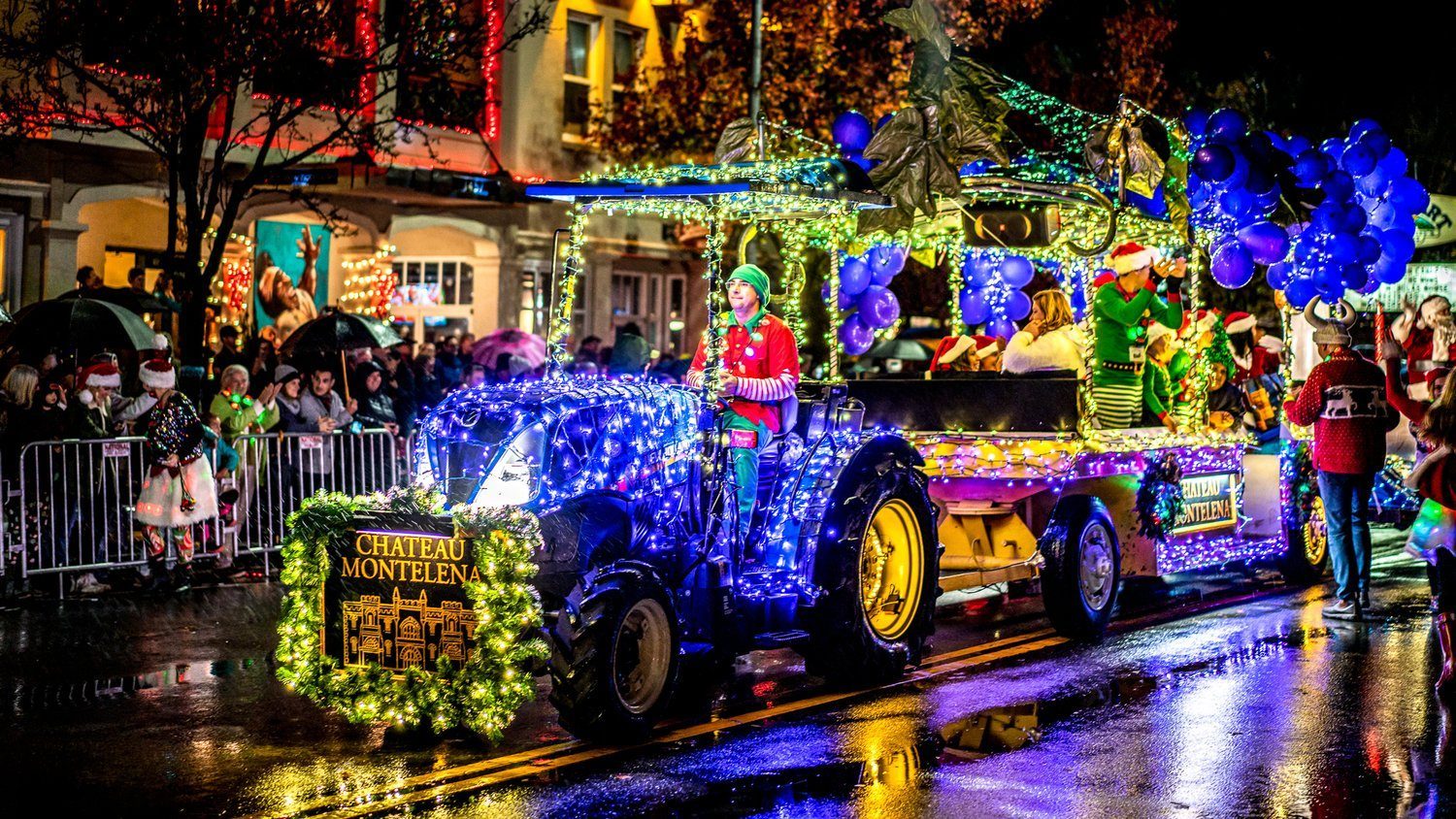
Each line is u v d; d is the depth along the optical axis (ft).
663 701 25.39
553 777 22.98
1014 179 34.24
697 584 26.86
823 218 34.86
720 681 29.96
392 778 22.93
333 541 24.81
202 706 27.48
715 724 26.35
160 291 58.39
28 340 47.21
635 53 87.51
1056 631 34.71
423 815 21.11
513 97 80.07
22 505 39.27
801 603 28.60
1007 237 38.17
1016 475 33.58
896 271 42.80
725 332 27.91
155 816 21.04
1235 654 32.42
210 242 66.95
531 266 82.89
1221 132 36.19
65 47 52.47
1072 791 22.25
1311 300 38.40
